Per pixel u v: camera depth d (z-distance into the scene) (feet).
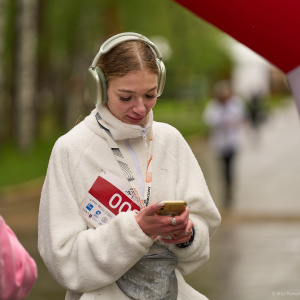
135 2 142.51
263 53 25.71
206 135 218.18
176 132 21.06
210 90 422.82
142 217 18.80
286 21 24.41
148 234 18.90
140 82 19.19
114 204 19.77
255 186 107.45
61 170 19.71
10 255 16.29
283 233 67.92
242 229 70.74
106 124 19.92
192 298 20.76
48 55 167.22
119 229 18.93
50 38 155.94
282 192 99.96
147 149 20.36
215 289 46.62
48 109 229.45
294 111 388.37
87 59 165.89
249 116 204.44
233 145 89.86
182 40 173.78
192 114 347.56
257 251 59.11
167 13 160.97
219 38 244.63
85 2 143.84
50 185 19.70
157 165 20.45
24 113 159.12
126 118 19.72
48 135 187.32
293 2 24.04
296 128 262.26
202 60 241.55
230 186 89.97
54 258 19.39
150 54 19.44
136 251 18.86
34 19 156.15
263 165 140.67
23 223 79.25
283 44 24.99
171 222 18.62
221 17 25.05
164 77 20.21
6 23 157.99
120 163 20.01
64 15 147.54
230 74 429.38
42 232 19.90
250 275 50.49
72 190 19.74
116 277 19.26
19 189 113.09
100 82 19.56
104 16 147.02
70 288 19.48
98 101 19.65
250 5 24.35
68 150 19.76
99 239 19.15
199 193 20.71
